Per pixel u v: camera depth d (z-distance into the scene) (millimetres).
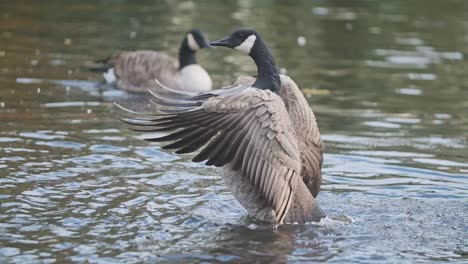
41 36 22922
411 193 12320
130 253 9523
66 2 28266
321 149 11203
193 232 10344
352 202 11859
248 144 10000
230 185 10680
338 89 19188
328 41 24406
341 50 23359
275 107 10055
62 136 14438
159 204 11328
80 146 13891
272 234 10383
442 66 21953
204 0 29844
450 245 10258
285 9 28984
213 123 9953
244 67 21266
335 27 26328
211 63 21688
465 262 9641
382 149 14617
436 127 16312
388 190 12438
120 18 26078
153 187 12078
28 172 12305
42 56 20703
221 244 9953
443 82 20297
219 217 10969
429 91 19375
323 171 13305
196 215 10961
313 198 11031
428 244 10266
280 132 10016
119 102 17500
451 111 17594
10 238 9797
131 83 18875
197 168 13188
